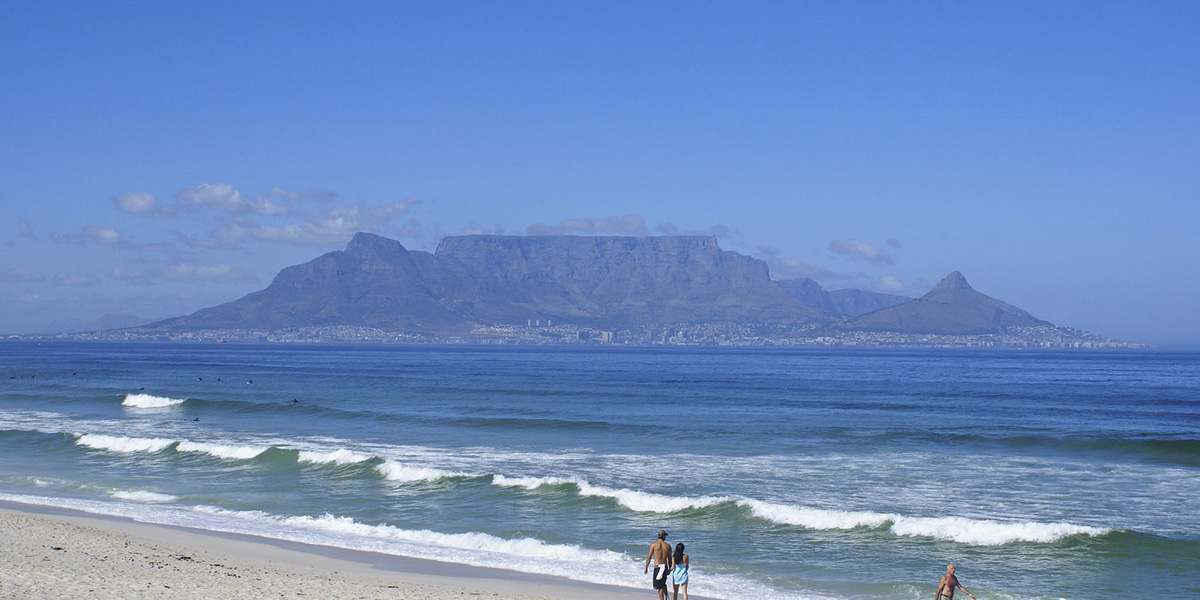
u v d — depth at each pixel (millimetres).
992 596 21188
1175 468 39344
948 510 30328
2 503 30125
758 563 23797
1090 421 64500
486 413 64625
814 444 46844
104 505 30125
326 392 89500
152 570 19078
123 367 154875
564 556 24141
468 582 20641
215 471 37250
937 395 94062
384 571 21562
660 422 58375
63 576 17500
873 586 21734
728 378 133125
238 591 17453
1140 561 24125
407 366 176500
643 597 19781
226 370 148125
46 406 68250
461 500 31469
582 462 40188
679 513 29422
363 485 34156
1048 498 32469
